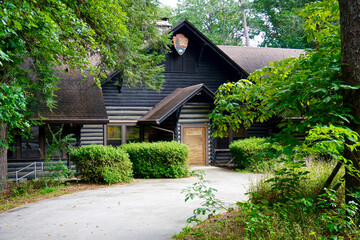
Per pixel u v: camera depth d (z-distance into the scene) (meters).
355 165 4.62
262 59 24.02
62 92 17.25
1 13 6.30
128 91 19.41
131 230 6.40
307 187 6.25
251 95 5.59
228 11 42.66
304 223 4.91
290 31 28.88
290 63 5.80
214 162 19.33
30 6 8.04
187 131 18.39
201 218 6.95
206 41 19.61
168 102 18.05
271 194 6.59
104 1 10.86
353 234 4.35
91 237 6.08
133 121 19.39
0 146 12.29
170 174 14.48
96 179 12.93
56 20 9.10
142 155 14.52
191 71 20.67
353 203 4.36
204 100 18.41
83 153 13.02
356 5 4.53
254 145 15.48
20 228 6.87
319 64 5.00
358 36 4.52
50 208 8.66
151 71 15.77
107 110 18.94
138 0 14.38
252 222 4.91
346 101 4.66
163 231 6.26
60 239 6.05
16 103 7.91
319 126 3.87
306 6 5.95
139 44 15.32
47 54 9.64
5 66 10.36
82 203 9.11
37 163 16.30
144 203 8.80
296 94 4.79
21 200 10.16
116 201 9.21
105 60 13.30
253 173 14.56
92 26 11.84
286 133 4.57
